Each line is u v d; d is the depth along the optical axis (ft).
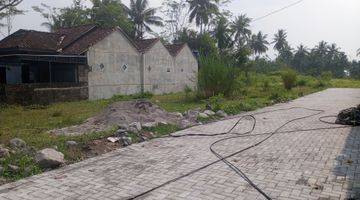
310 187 19.42
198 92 71.41
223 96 67.41
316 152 26.71
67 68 77.25
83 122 42.19
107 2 140.26
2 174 22.24
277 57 280.51
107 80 84.43
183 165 24.25
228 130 37.17
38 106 62.64
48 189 20.10
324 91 100.53
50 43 81.05
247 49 103.14
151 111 43.09
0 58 71.56
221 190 19.40
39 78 75.66
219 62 70.59
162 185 20.39
